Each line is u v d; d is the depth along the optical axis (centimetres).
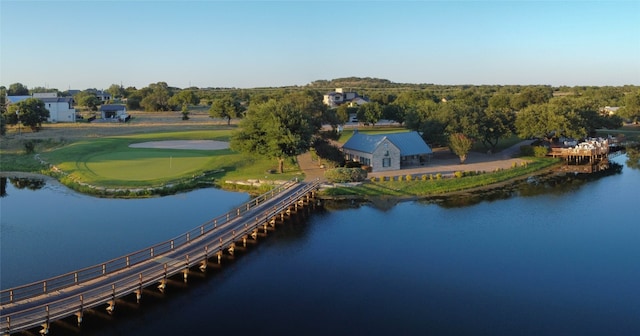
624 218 6050
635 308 3788
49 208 6456
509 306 3828
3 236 5322
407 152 9025
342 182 7538
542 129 10431
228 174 8362
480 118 10444
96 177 7925
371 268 4544
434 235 5459
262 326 3534
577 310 3766
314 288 4134
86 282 3856
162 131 13525
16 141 11275
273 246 5125
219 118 17638
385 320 3612
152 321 3594
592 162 10000
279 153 7950
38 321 3253
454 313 3719
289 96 10956
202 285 4191
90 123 15525
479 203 6812
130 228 5631
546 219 6047
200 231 5438
